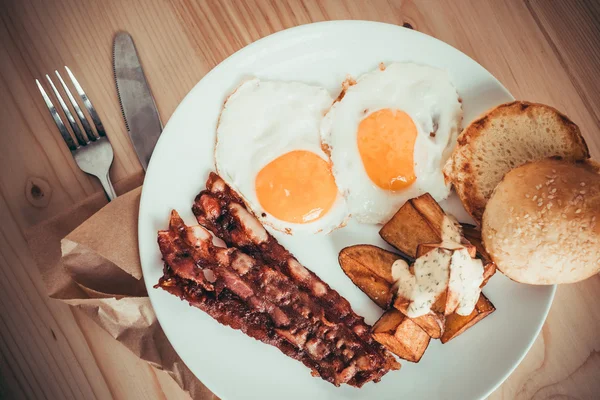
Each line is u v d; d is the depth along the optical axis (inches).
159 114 14.9
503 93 14.1
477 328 14.0
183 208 14.2
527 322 13.7
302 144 14.1
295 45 14.2
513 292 13.9
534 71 15.2
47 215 14.6
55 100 14.7
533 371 14.6
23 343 14.3
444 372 14.0
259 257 14.0
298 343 13.3
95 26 14.9
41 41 14.8
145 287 14.4
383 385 14.0
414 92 14.0
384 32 14.2
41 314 14.3
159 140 13.8
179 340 13.6
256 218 14.2
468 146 13.4
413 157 14.0
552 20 15.4
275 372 13.9
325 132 14.1
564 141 13.2
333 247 14.3
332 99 14.3
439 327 12.7
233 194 14.1
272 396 13.9
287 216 14.3
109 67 14.9
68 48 14.9
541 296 13.6
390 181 14.1
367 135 14.0
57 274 14.0
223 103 14.1
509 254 12.9
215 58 15.1
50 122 14.8
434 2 15.4
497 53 15.3
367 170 14.1
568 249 12.5
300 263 14.2
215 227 14.0
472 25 15.3
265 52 14.1
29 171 14.7
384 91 14.1
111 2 15.0
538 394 14.6
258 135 14.1
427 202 13.4
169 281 13.2
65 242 13.5
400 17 15.3
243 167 14.1
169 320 13.6
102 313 13.9
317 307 13.7
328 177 14.2
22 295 14.3
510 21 15.4
